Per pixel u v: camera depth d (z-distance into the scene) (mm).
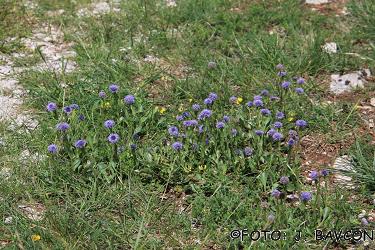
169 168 4844
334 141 5414
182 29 7070
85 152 4922
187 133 5012
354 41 6871
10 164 5008
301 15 7355
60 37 7047
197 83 6055
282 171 4914
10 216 4559
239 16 7199
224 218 4484
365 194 4801
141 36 6980
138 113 5480
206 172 4863
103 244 4309
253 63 6453
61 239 4246
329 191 4852
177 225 4496
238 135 5094
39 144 5203
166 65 6516
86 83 6000
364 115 5781
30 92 5938
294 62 6391
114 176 4820
